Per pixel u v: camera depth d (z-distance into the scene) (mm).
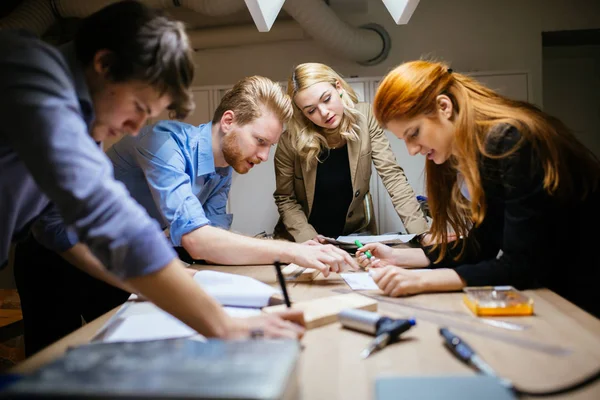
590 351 740
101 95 856
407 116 1173
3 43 724
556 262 1172
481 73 2879
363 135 2244
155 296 747
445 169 1356
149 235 729
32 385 492
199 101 2973
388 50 3344
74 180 690
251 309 1026
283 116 1640
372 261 1373
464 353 710
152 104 858
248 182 2867
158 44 809
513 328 853
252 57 3439
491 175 1162
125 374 517
